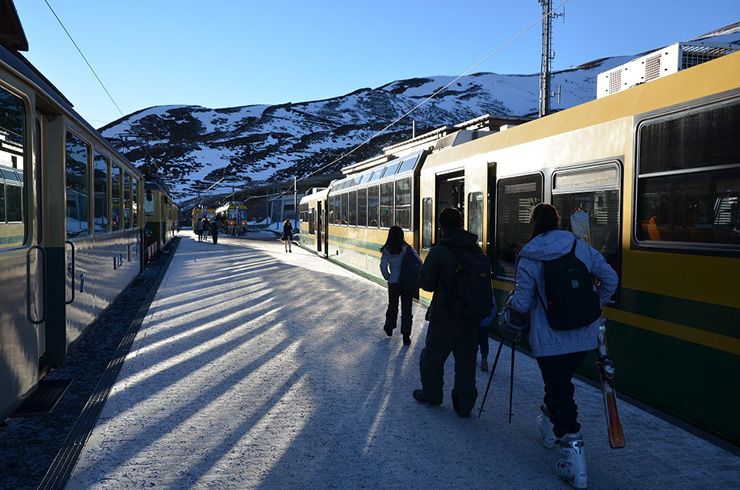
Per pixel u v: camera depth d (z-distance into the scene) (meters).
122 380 5.42
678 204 4.39
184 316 8.84
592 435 4.06
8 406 3.95
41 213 5.18
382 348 6.76
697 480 3.37
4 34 5.05
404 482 3.37
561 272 3.24
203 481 3.36
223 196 138.50
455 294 4.16
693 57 5.71
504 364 6.07
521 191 6.84
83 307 6.51
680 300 4.28
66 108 5.49
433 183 9.70
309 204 27.23
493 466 3.59
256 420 4.37
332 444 3.92
